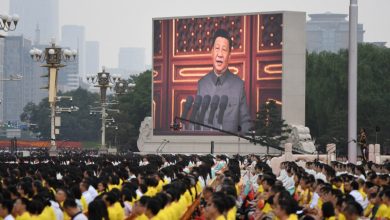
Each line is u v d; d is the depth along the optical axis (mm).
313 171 67750
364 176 59219
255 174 66562
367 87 169125
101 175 52312
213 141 146000
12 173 60375
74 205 35375
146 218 35906
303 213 41406
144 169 61938
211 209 34000
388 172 66938
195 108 152125
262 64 148375
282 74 147000
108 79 135625
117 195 38594
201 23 151750
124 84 146750
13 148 146875
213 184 55625
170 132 154125
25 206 36375
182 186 44500
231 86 149875
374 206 42781
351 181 48438
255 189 61219
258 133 147375
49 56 104562
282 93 147250
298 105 148125
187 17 152625
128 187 43156
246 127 148625
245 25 149250
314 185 47781
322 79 173750
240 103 149375
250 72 149000
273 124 146625
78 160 93375
